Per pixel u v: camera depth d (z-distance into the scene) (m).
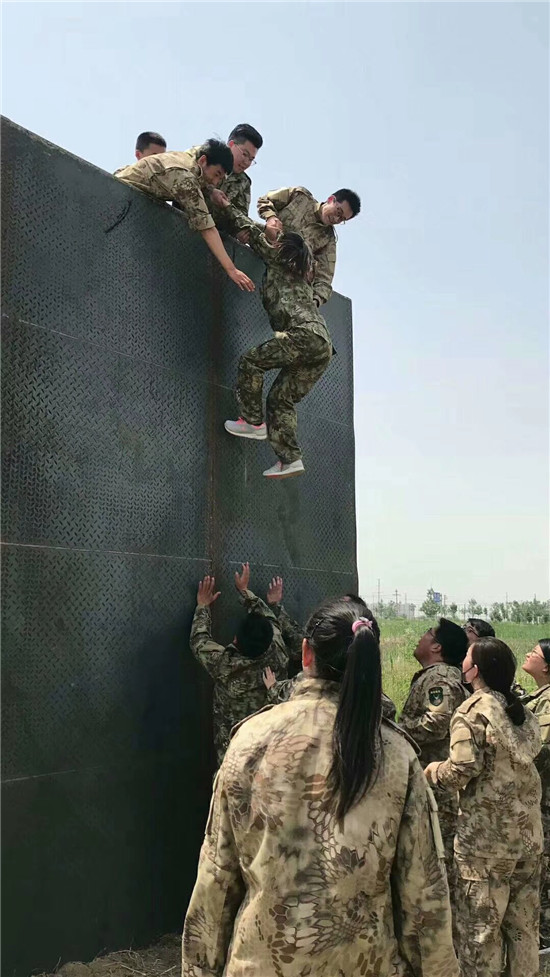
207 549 4.81
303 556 5.64
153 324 4.53
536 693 5.10
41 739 3.68
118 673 4.13
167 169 4.52
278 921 1.84
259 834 1.90
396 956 1.93
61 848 3.73
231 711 4.54
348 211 5.11
